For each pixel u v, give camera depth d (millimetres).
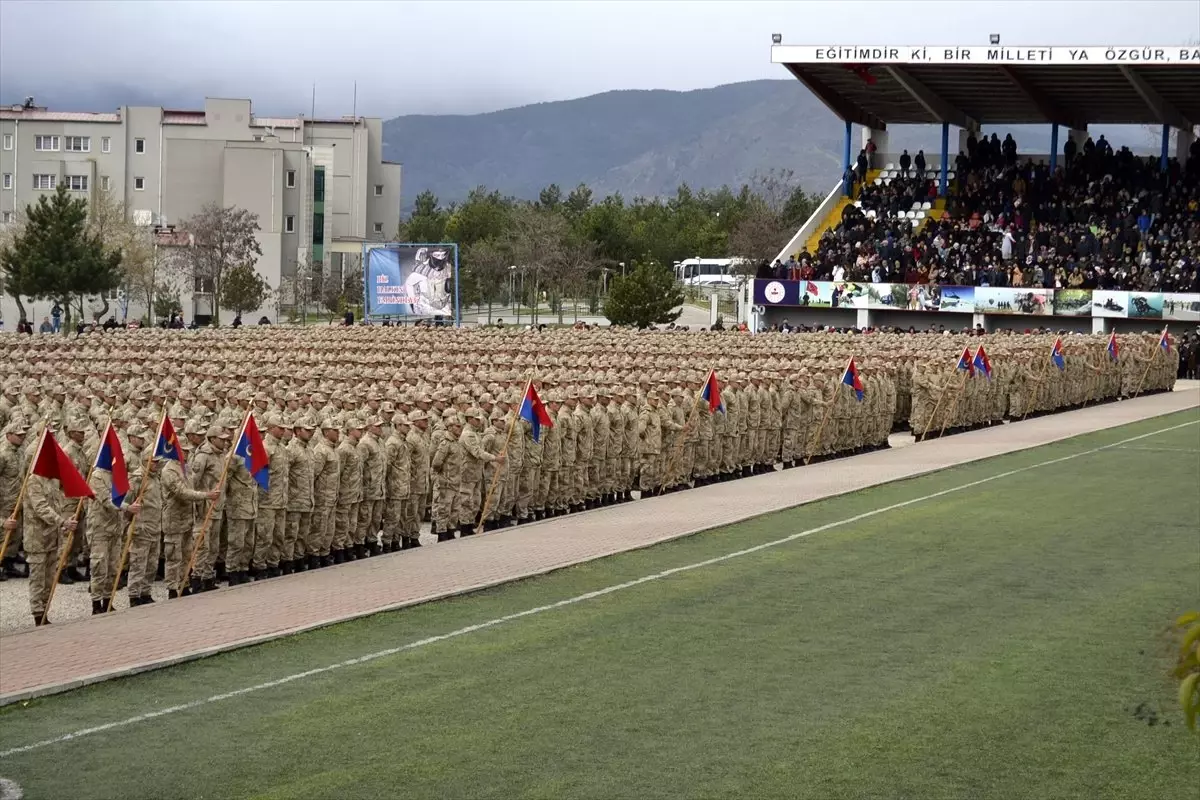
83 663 20172
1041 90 90938
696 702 18641
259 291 116125
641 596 24953
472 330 73312
